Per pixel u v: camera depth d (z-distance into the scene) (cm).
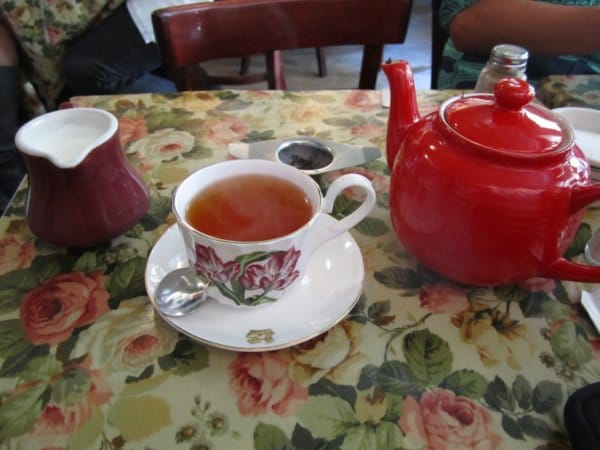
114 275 50
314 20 91
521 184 39
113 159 49
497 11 111
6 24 151
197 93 82
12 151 132
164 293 45
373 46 95
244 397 40
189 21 83
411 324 46
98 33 153
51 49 154
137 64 149
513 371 42
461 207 41
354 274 49
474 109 44
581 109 69
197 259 42
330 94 83
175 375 41
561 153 40
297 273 45
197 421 38
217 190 48
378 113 78
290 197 47
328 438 37
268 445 36
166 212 58
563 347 44
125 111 76
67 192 47
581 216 44
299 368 42
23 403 39
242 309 45
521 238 41
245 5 87
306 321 44
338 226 46
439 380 41
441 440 37
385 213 60
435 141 44
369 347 44
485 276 46
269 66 98
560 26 108
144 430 37
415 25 316
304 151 67
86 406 38
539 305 48
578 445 34
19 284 49
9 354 42
